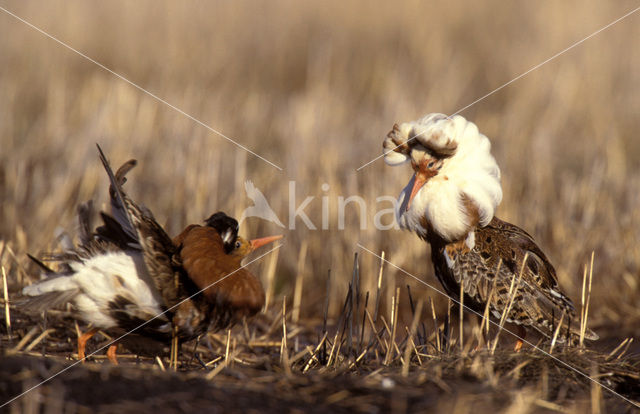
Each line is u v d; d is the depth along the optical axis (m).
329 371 6.85
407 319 10.60
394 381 6.18
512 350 7.18
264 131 16.64
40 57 21.05
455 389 6.02
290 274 11.74
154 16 23.84
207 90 19.42
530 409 5.85
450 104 18.78
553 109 18.73
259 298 6.80
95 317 6.57
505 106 19.25
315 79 21.38
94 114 15.52
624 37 22.16
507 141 15.63
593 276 11.33
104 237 6.63
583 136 17.30
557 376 6.61
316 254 11.81
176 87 19.05
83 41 22.14
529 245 8.48
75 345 7.73
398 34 24.27
